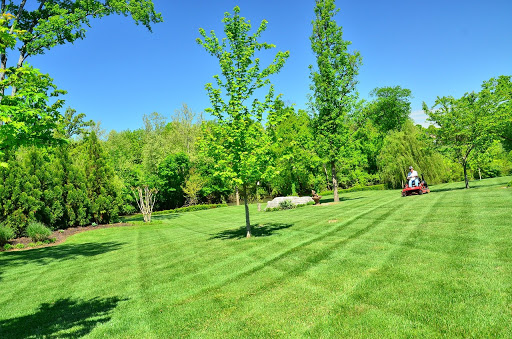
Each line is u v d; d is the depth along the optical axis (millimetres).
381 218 11062
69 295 6391
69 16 15664
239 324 4090
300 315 4105
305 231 10547
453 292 4133
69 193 20000
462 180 35375
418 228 8375
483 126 18359
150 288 6188
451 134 20109
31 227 15047
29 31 15594
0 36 4465
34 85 7285
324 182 41406
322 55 23781
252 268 6676
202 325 4211
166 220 24953
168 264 8148
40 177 17891
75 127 41594
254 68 10844
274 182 39094
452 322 3422
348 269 5707
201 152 10781
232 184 10844
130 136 63781
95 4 17359
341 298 4457
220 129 10641
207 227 16906
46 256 11438
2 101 6180
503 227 7109
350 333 3484
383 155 35312
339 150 23891
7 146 6922
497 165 36906
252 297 4992
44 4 16078
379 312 3877
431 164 31797
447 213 10016
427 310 3762
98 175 22562
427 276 4816
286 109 11125
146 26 19531
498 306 3619
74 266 9281
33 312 5566
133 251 10961
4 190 15617
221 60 10703
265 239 9945
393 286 4613
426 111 21000
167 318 4590
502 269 4676
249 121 10852
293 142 11039
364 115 25094
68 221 20250
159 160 38469
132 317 4793
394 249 6629
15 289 7238
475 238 6543
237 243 9875
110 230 18750
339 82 23625
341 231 9594
